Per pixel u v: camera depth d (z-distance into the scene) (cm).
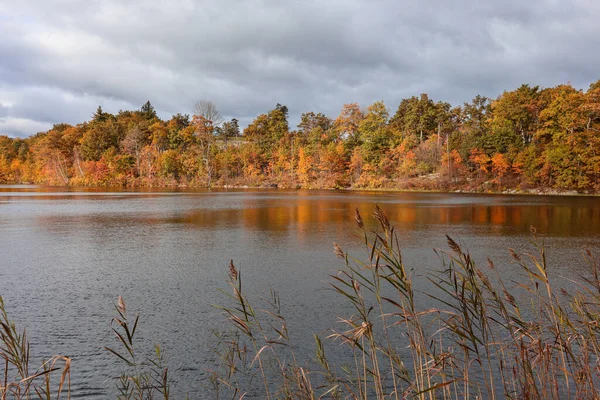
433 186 6325
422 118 7825
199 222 2112
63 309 743
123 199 4088
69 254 1262
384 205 3319
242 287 880
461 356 501
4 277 978
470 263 308
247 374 491
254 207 3092
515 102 6438
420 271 1002
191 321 678
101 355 553
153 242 1488
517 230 1786
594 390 330
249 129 9956
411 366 495
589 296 728
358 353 545
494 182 5816
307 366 507
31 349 572
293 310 727
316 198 4334
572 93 5444
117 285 904
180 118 10500
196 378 486
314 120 9694
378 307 736
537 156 5572
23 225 1986
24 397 441
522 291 787
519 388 392
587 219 2211
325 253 1264
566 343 370
